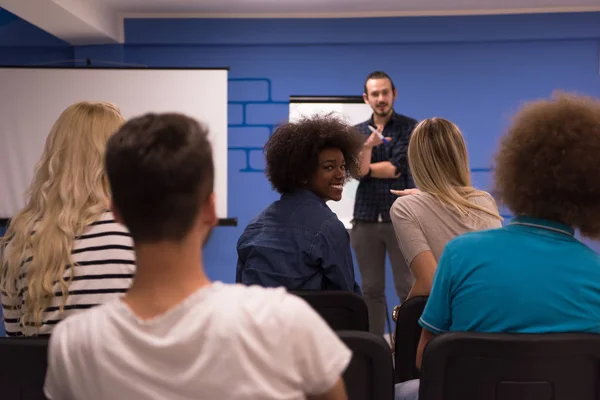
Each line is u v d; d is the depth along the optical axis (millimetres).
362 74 4805
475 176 4793
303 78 4824
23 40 4789
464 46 4738
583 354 1073
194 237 744
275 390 707
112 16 4617
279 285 1851
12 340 1107
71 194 1349
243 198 4906
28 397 1134
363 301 1616
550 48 4688
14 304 1391
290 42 4750
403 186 4004
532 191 1154
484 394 1118
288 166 2004
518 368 1092
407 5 4504
